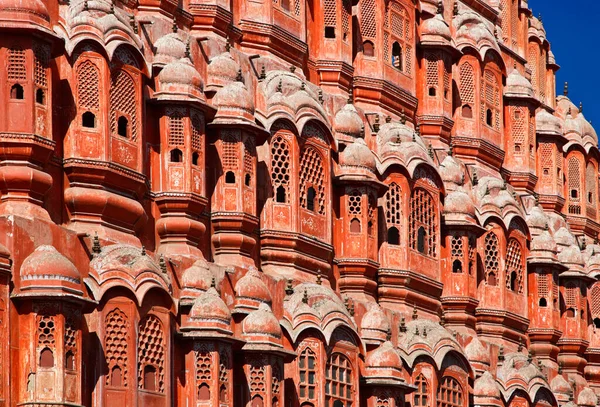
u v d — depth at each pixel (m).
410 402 53.31
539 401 60.91
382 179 55.28
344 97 56.19
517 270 63.75
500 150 65.88
